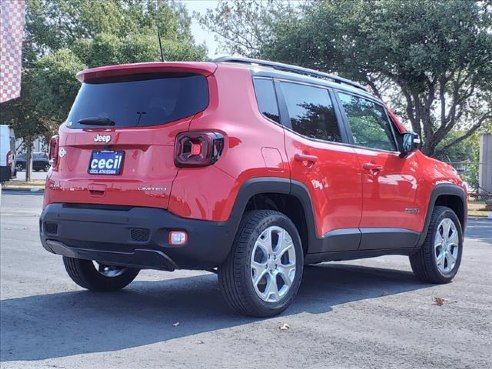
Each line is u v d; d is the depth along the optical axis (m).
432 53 19.59
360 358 4.00
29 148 38.81
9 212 16.36
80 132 5.05
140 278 6.89
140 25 37.53
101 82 5.24
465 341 4.42
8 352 4.14
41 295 5.91
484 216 18.41
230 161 4.59
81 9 36.22
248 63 5.23
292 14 24.05
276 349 4.18
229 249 4.60
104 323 4.87
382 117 6.47
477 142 33.47
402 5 20.27
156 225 4.42
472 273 7.48
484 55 19.52
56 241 5.01
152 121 4.74
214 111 4.66
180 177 4.48
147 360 3.96
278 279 5.03
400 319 5.03
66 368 3.81
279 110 5.18
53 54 32.84
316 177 5.26
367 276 7.20
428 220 6.58
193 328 4.70
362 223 5.79
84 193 4.83
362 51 21.19
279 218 4.95
